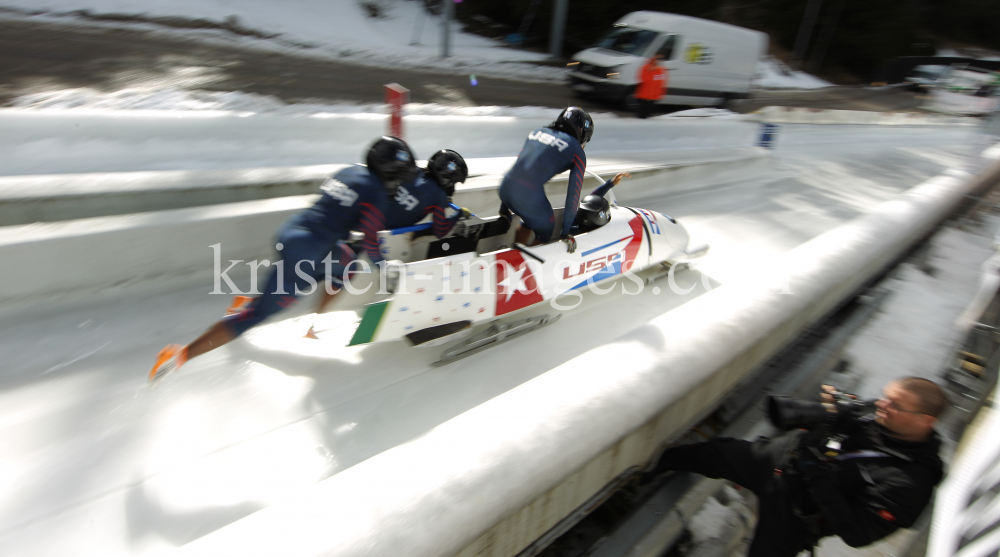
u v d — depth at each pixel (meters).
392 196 2.72
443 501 1.49
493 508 1.54
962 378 3.52
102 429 2.17
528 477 1.66
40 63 6.61
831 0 25.30
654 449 2.33
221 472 2.09
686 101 11.09
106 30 9.25
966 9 36.19
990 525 1.25
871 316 4.28
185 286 3.10
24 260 2.58
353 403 2.52
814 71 26.42
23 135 3.80
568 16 17.50
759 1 24.75
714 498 2.49
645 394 2.13
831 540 2.48
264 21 12.61
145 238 2.88
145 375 2.48
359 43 12.91
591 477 1.96
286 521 1.37
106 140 4.13
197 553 1.26
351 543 1.33
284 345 2.79
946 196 6.28
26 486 1.91
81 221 2.79
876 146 12.47
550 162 2.99
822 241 4.08
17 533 1.77
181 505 1.95
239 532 1.33
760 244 5.43
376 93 8.12
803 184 8.05
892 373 3.63
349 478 1.54
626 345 2.41
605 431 1.92
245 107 6.25
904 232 4.77
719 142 9.32
